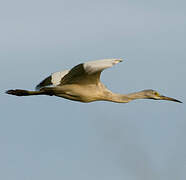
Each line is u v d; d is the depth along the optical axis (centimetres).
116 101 2455
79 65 2123
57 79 2405
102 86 2405
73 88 2320
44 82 2425
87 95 2348
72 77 2266
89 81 2319
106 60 2052
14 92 2341
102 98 2411
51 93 2341
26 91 2338
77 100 2359
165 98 2553
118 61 2048
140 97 2517
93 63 2048
